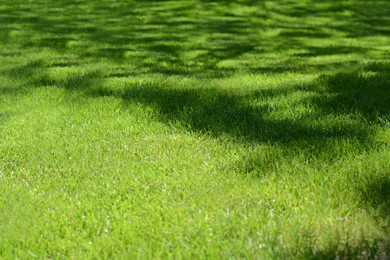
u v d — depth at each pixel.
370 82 6.99
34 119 5.82
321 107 5.85
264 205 3.65
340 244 3.19
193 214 3.55
